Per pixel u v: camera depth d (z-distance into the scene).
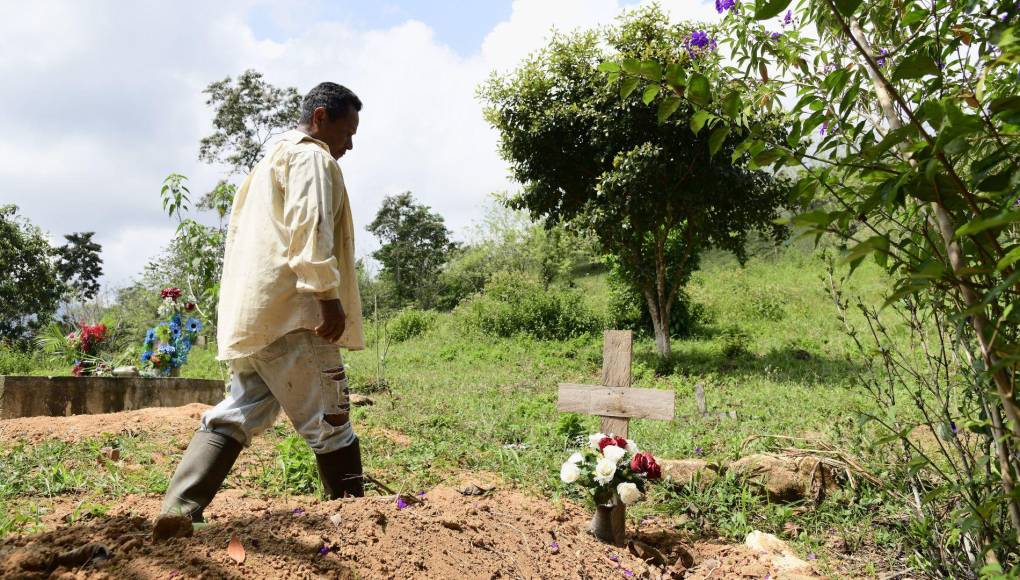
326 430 2.63
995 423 1.74
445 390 10.22
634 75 1.76
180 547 1.97
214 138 35.88
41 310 31.09
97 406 6.34
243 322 2.54
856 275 16.47
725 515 3.87
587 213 13.64
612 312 17.92
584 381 11.65
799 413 7.59
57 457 4.06
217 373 13.48
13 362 20.70
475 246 37.88
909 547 3.26
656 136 12.43
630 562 3.04
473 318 19.03
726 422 7.01
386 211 49.66
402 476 4.30
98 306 25.12
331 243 2.53
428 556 2.32
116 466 3.86
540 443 5.79
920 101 1.80
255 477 3.89
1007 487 1.73
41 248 31.31
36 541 2.01
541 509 3.59
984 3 1.53
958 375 2.45
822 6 2.12
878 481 3.69
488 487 4.03
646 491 4.19
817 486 3.97
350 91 2.90
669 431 6.45
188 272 7.90
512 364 13.88
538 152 14.08
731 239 14.13
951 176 1.32
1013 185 1.27
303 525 2.23
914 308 2.62
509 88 13.88
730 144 12.05
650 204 12.29
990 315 1.86
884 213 1.82
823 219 1.45
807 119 1.78
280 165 2.66
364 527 2.32
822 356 12.88
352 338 2.83
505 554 2.60
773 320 18.50
